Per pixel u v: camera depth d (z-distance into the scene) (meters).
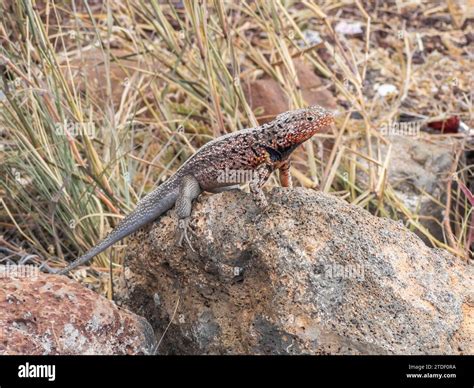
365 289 5.48
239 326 5.82
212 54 9.16
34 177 8.30
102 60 10.26
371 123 10.02
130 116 9.72
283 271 5.51
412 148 9.94
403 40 12.22
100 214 7.83
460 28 12.64
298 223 5.65
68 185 8.09
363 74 9.49
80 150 9.05
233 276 5.77
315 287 5.46
